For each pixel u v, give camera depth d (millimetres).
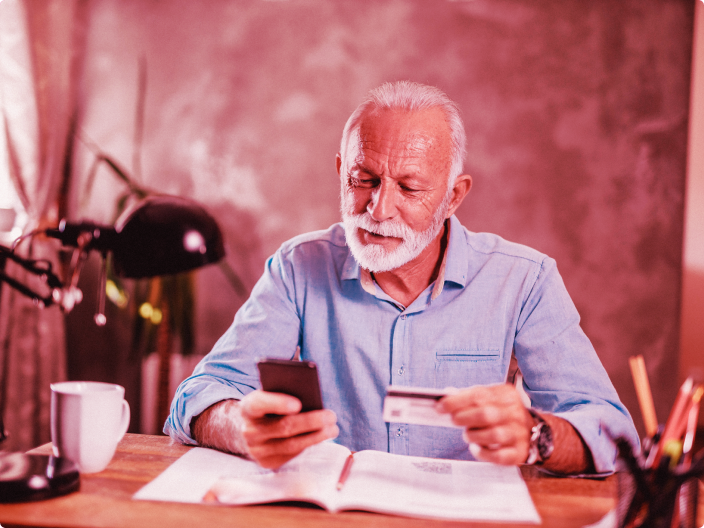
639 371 719
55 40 2889
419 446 1228
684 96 2871
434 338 1258
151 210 986
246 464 928
